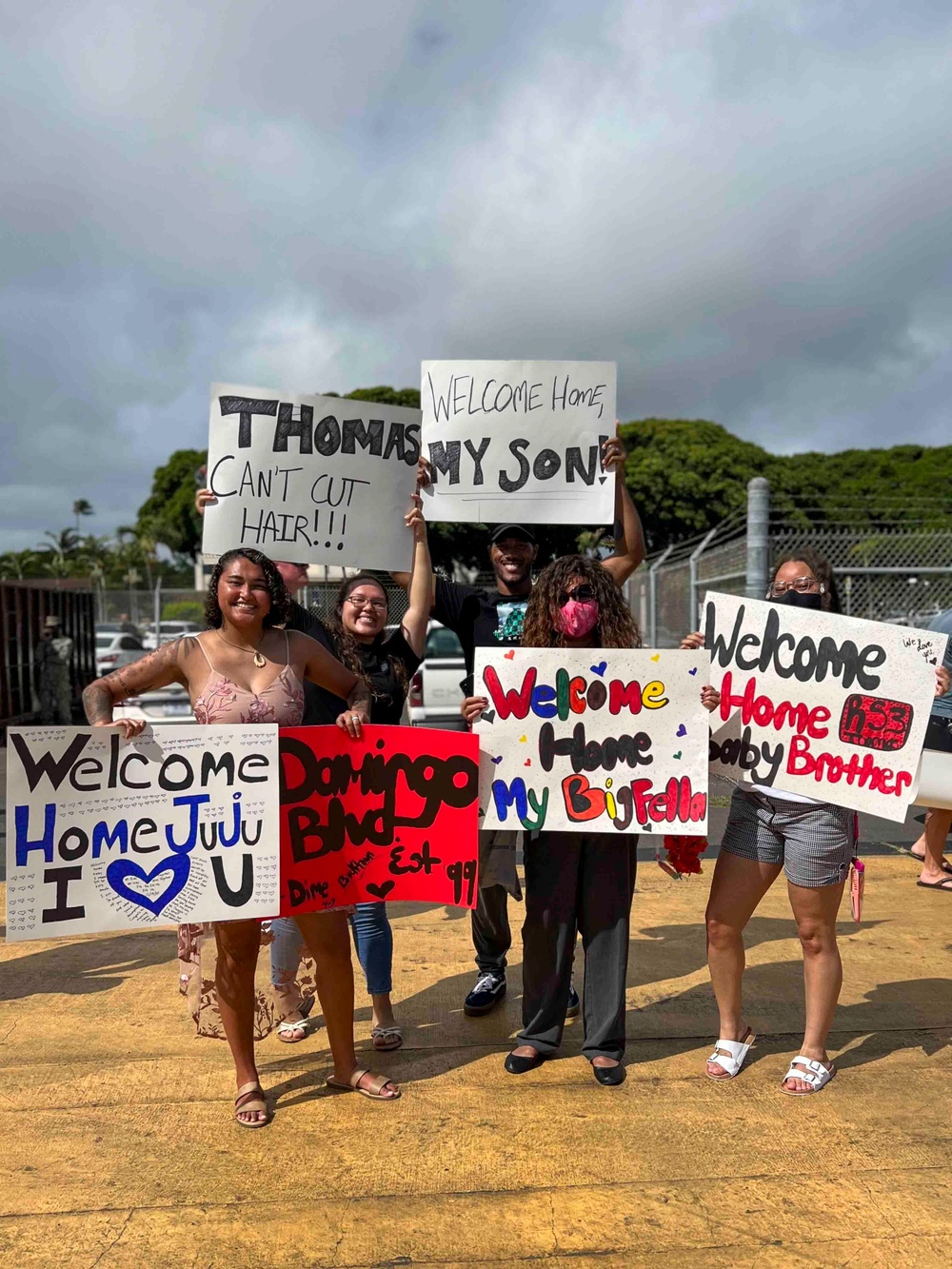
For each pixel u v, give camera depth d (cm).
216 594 312
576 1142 300
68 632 1845
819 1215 263
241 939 312
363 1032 386
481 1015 398
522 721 336
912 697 328
